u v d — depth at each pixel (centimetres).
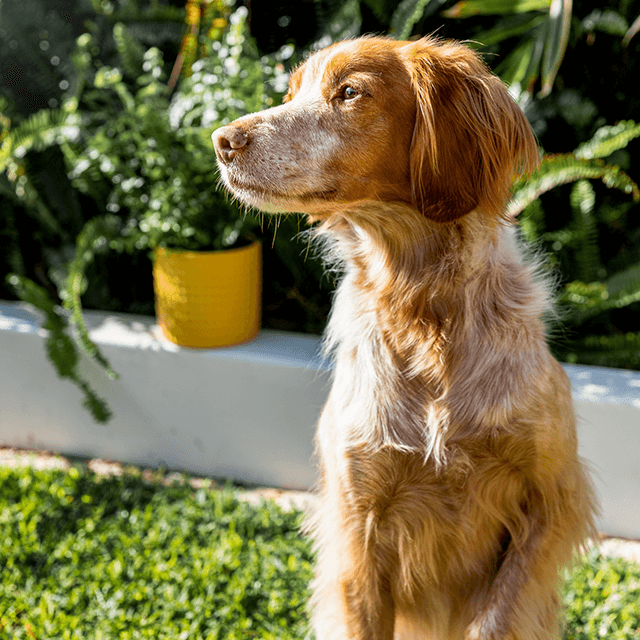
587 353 386
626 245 423
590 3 407
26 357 406
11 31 441
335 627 215
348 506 207
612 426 329
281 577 304
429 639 225
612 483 335
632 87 414
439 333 200
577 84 419
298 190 194
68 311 427
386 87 189
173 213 366
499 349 196
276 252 427
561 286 381
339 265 243
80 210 455
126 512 346
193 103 363
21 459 408
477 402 194
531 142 193
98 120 425
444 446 196
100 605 289
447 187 186
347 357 213
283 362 365
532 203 374
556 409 199
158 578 302
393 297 205
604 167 341
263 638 272
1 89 460
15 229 465
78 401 404
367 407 203
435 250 199
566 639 269
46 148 446
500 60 427
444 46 199
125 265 464
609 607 282
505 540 214
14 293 480
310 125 193
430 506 204
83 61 399
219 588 300
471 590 217
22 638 273
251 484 387
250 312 390
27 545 323
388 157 192
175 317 377
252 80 358
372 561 209
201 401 383
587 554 221
